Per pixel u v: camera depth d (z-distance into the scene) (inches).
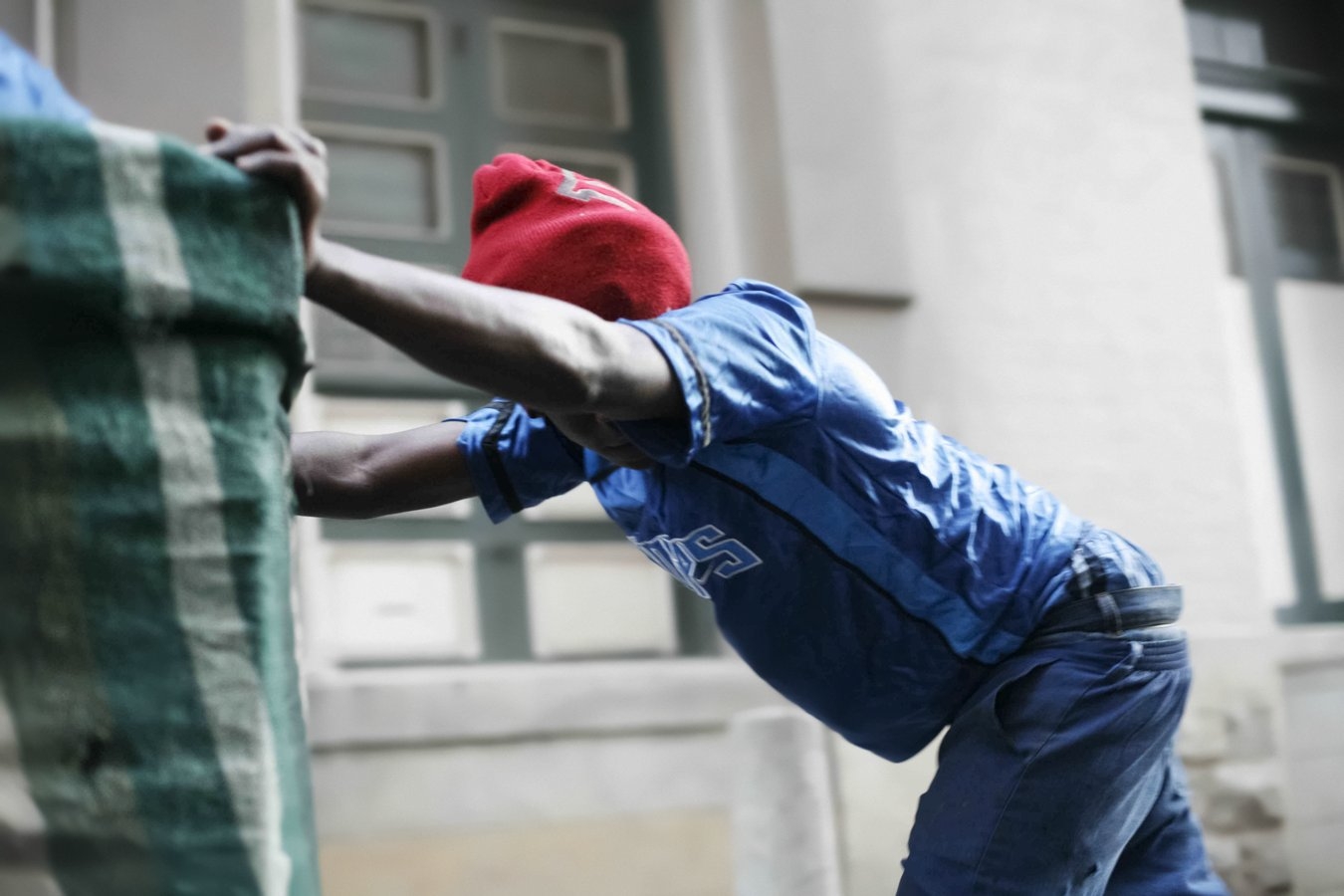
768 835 194.4
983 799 104.2
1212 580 321.1
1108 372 316.5
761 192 289.6
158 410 58.8
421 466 110.0
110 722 56.7
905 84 306.7
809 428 96.5
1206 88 374.9
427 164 282.8
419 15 285.4
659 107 302.2
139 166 58.2
